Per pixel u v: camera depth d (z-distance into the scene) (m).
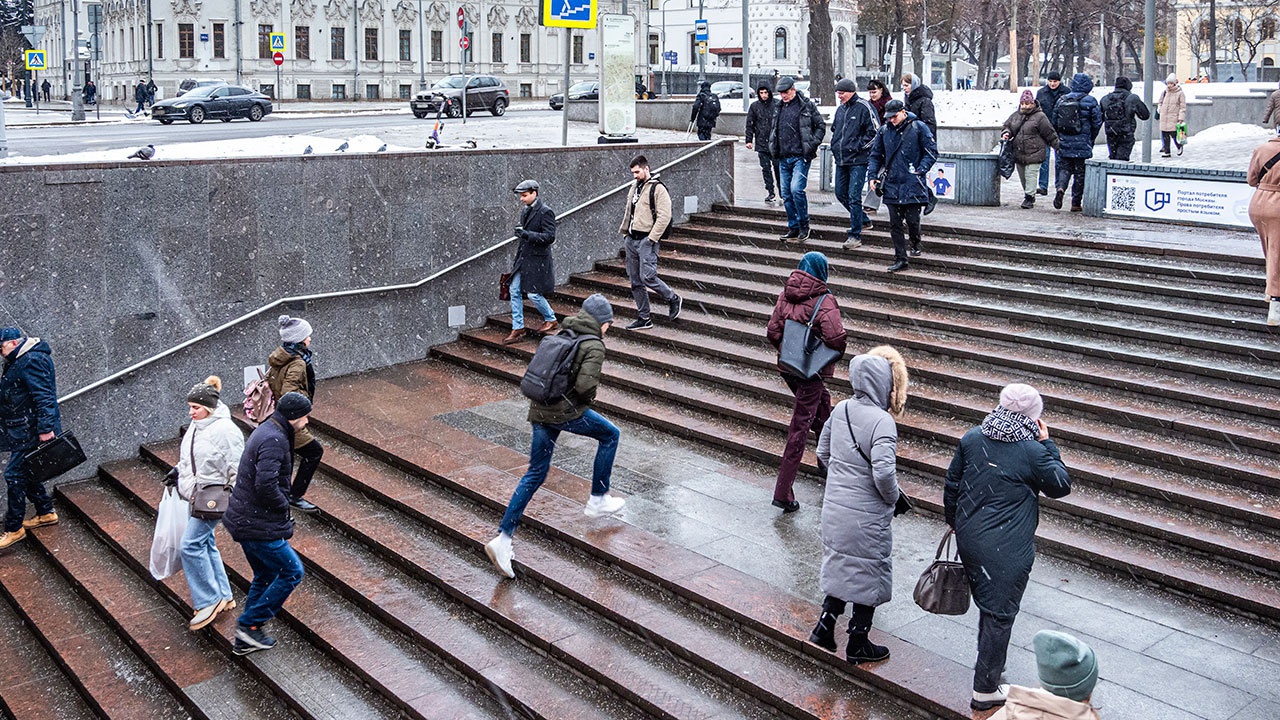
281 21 63.84
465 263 13.36
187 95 38.00
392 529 8.66
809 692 5.99
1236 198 11.88
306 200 12.03
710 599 6.83
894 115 11.34
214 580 7.83
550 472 9.18
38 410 9.49
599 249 14.47
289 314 12.05
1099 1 62.00
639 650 6.75
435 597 7.74
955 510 5.52
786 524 8.03
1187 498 7.32
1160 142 26.31
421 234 13.01
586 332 7.64
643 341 11.87
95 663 7.86
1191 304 9.73
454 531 8.35
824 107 33.38
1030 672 5.90
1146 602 6.68
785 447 8.66
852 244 12.50
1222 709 5.52
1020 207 14.65
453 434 10.30
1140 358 8.99
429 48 69.50
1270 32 62.53
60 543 9.60
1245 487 7.41
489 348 12.92
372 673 6.93
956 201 14.89
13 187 10.12
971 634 6.38
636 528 7.98
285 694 6.94
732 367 10.83
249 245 11.69
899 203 11.43
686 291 12.79
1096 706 5.55
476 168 13.35
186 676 7.39
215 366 11.60
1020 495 5.37
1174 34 59.03
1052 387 9.04
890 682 5.85
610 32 16.88
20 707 7.55
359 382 12.23
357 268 12.53
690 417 10.15
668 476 9.03
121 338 10.94
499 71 72.31
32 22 85.81
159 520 7.86
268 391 8.80
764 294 11.95
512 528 7.67
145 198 10.92
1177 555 7.03
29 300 10.36
